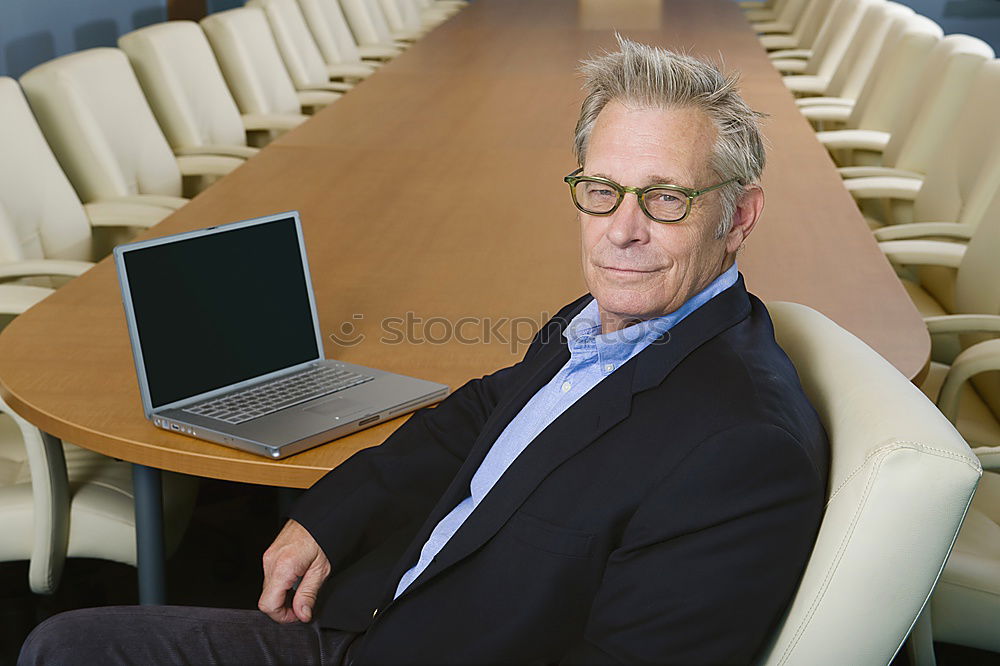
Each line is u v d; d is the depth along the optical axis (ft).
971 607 6.34
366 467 5.41
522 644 4.35
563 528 4.26
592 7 26.30
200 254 6.01
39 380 6.28
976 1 34.76
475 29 22.63
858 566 3.81
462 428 5.61
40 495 6.95
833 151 17.93
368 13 25.46
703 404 4.14
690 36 21.52
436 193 10.48
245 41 17.08
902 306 7.68
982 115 11.42
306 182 10.82
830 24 22.57
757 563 3.87
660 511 4.01
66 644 5.25
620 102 4.54
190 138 14.37
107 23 21.57
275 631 5.34
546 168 11.53
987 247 9.50
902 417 3.96
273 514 10.34
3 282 9.60
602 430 4.29
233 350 6.13
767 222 9.72
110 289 7.73
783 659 4.00
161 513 6.73
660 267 4.53
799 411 4.16
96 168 11.73
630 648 3.95
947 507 3.76
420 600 4.61
